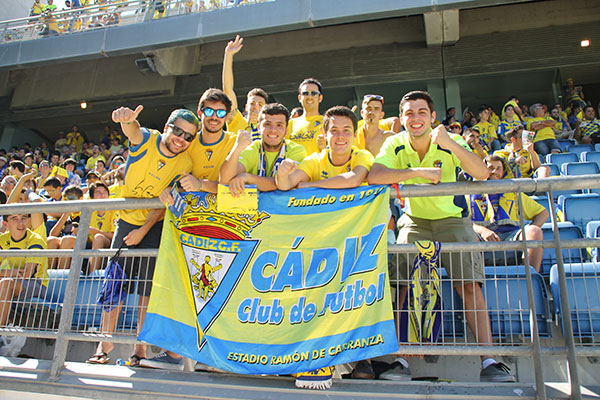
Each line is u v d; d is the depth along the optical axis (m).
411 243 3.17
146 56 14.66
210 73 15.94
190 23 13.17
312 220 3.16
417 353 2.86
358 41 15.08
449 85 14.38
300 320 3.00
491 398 2.73
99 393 3.12
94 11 15.29
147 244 3.60
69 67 17.02
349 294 2.98
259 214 3.21
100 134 18.59
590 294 3.40
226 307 3.09
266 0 12.81
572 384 2.69
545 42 13.96
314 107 4.82
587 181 2.94
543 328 3.42
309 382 2.87
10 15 19.69
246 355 2.96
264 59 15.64
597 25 13.79
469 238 3.39
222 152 3.71
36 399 3.21
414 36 14.76
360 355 2.85
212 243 3.21
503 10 14.33
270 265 3.12
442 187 3.09
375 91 14.98
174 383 3.05
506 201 4.86
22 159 15.47
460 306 3.59
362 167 3.29
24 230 4.77
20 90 17.33
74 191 6.32
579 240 2.90
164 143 3.43
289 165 3.10
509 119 11.05
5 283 3.97
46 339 4.41
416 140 3.44
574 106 12.61
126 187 3.56
